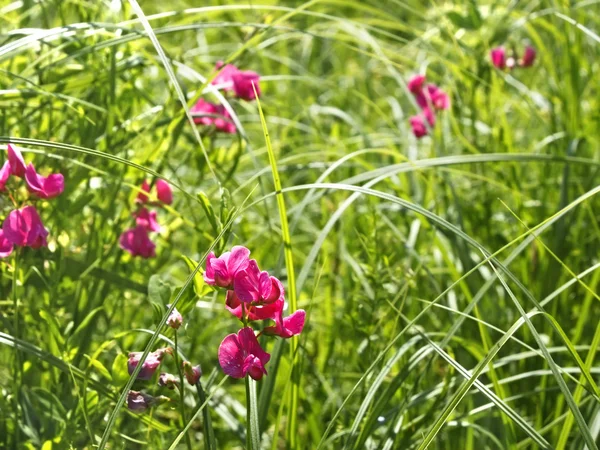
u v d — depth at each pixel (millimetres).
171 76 896
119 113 1027
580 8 1309
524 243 919
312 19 1904
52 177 893
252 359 803
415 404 929
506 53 1350
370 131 1554
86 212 1035
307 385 1061
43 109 1018
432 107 1213
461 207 1121
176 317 828
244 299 802
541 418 1010
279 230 1083
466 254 1065
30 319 936
